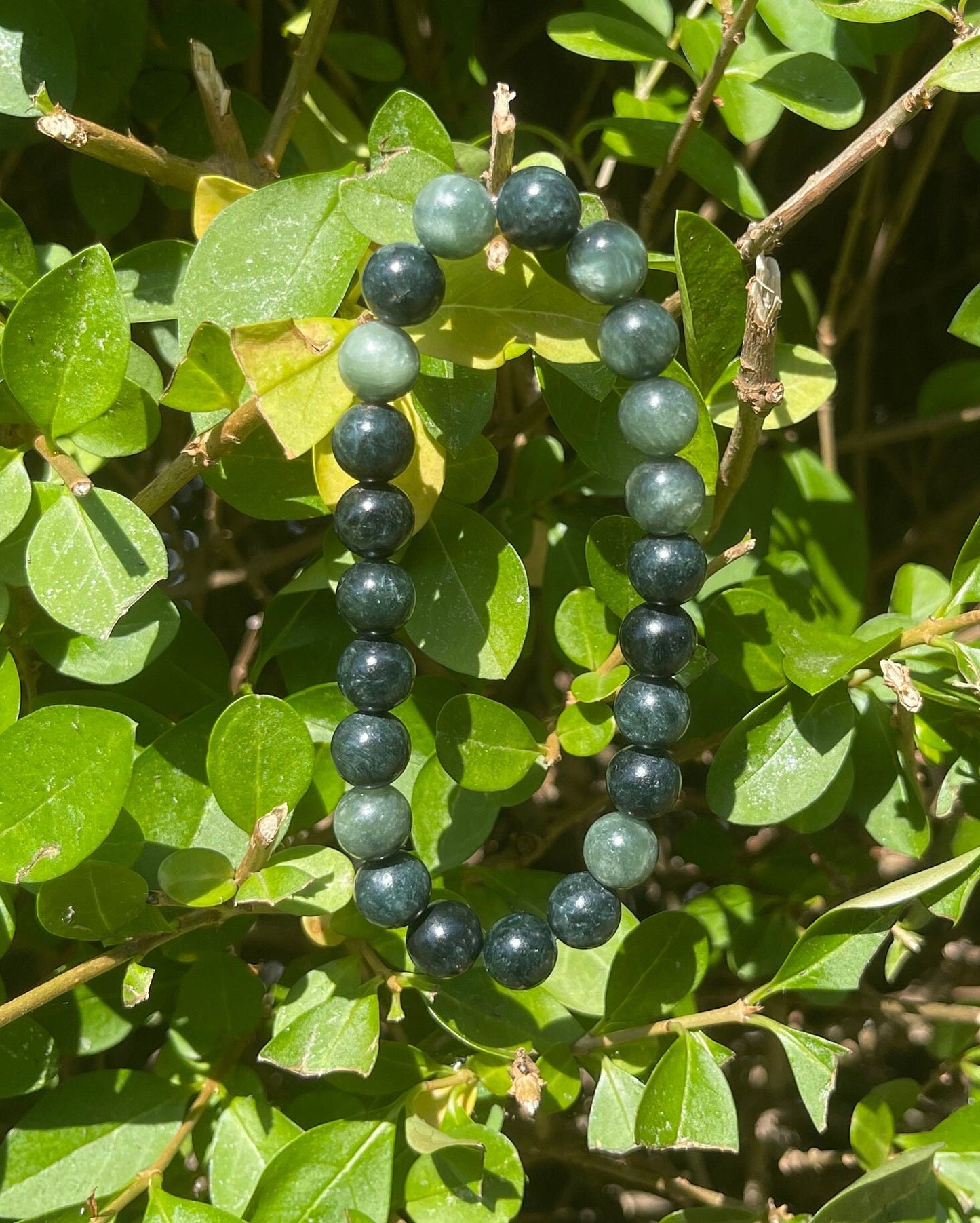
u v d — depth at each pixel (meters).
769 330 0.25
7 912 0.27
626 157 0.30
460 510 0.27
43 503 0.26
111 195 0.30
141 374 0.28
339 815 0.25
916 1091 0.30
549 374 0.28
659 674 0.25
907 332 0.40
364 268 0.24
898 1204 0.26
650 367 0.25
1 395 0.26
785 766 0.28
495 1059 0.27
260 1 0.32
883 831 0.29
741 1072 0.37
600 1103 0.27
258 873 0.26
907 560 0.37
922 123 0.37
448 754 0.27
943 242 0.39
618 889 0.26
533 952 0.26
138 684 0.30
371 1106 0.29
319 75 0.33
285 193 0.25
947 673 0.29
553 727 0.29
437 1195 0.27
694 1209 0.28
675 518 0.25
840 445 0.35
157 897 0.26
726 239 0.26
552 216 0.24
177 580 0.34
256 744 0.26
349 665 0.25
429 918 0.26
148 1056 0.34
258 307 0.25
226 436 0.25
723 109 0.30
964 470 0.39
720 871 0.34
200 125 0.30
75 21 0.30
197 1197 0.29
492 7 0.36
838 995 0.32
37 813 0.25
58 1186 0.27
